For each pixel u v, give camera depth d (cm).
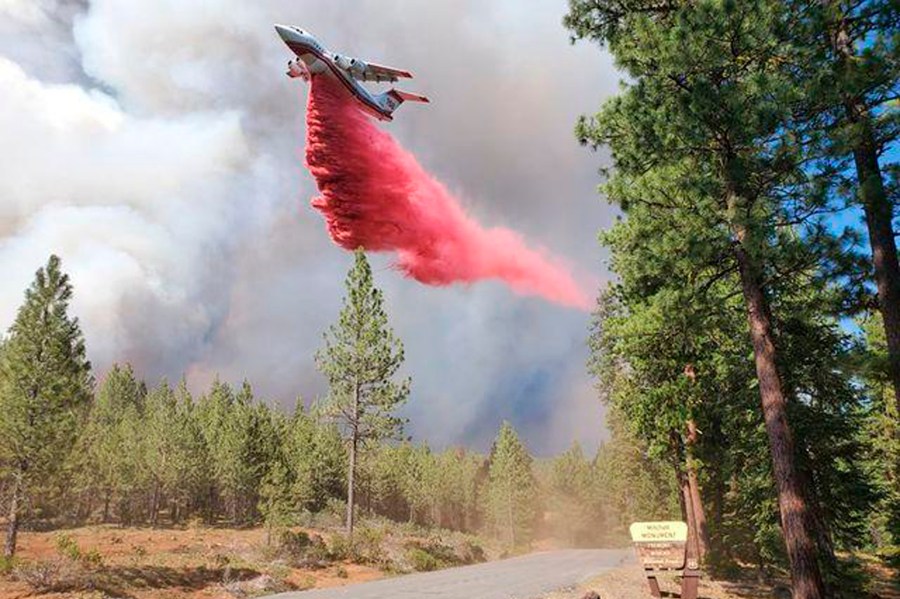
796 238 1371
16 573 2289
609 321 2369
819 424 1728
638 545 1659
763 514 2047
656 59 1380
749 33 1270
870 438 2677
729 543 2545
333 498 7894
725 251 1446
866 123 1227
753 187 1341
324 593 1772
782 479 1293
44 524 6034
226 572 2695
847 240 1262
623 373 2886
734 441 2250
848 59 1234
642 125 1423
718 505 2859
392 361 4075
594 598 1459
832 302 1440
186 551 3722
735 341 2095
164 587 2481
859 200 1203
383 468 8825
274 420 8712
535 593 1658
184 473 7300
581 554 4025
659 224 1440
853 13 1348
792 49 1303
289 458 7612
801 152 1239
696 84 1302
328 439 8544
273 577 2794
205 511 7988
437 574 2438
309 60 4044
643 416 2438
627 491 6919
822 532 1711
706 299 1552
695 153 1436
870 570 2673
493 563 3209
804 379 1784
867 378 1410
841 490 1759
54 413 2756
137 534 5272
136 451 7569
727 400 2155
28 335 2795
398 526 6906
